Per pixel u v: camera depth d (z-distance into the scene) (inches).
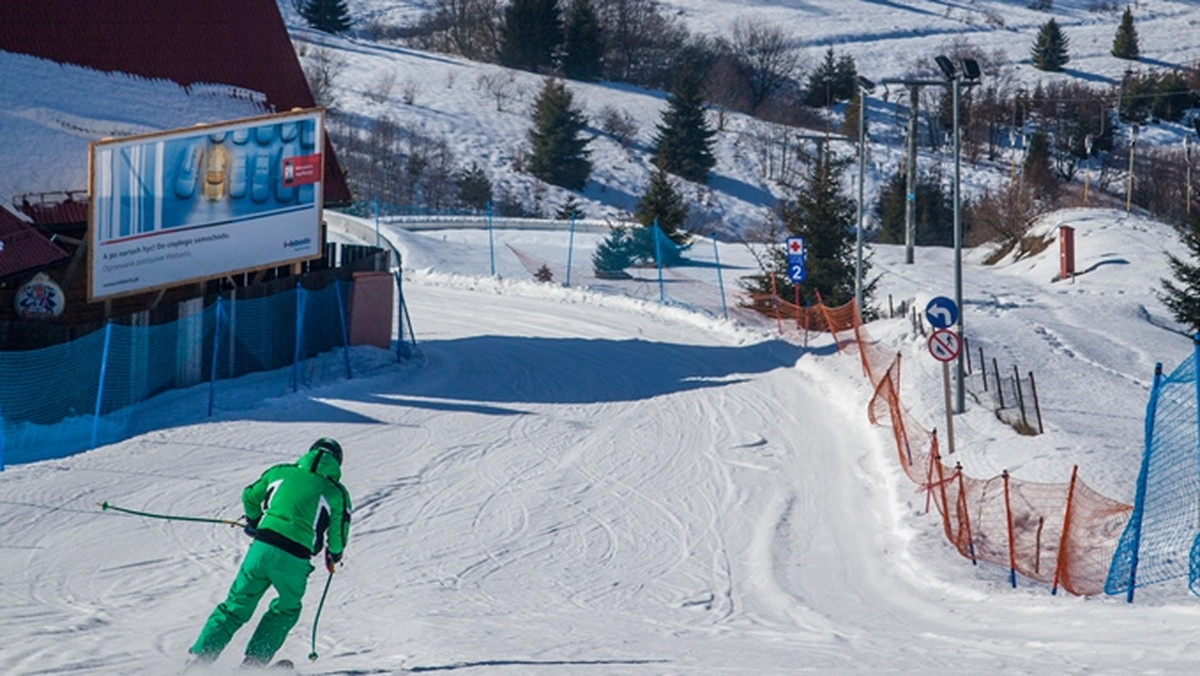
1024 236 2475.4
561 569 608.4
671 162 4018.2
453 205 3555.6
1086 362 1318.9
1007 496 587.5
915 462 837.8
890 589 589.0
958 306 1014.4
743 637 467.8
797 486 804.0
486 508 716.7
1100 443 890.7
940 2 7322.8
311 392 980.6
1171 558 593.3
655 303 1658.5
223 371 993.5
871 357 1232.2
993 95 4913.9
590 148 4178.2
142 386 901.2
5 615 451.8
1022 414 941.8
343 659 387.2
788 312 1596.9
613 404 1046.4
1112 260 2153.1
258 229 1055.0
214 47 1201.4
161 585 527.5
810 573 620.1
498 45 5118.1
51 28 1106.1
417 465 800.3
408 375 1096.2
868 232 3474.4
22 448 779.4
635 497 762.8
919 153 4473.4
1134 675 346.0
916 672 358.0
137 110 1107.9
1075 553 626.2
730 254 2298.2
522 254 2133.4
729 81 5068.9
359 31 5836.6
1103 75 5841.5
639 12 5408.5
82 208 1016.2
